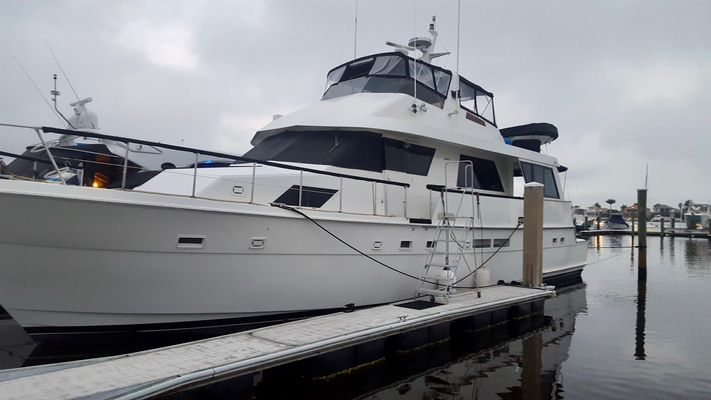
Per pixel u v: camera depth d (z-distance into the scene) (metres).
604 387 5.23
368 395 4.89
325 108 7.82
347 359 5.09
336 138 7.38
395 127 7.33
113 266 4.84
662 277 14.50
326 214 6.08
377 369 5.38
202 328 5.55
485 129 9.67
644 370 5.81
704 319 8.64
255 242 5.49
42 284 4.73
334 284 6.29
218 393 4.10
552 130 11.70
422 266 7.38
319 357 4.85
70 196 4.45
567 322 8.39
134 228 4.77
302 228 5.86
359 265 6.52
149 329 5.29
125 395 3.40
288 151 7.33
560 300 10.46
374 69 8.58
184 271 5.15
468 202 8.23
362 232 6.46
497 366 5.93
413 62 8.50
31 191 4.38
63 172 5.96
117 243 4.76
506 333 7.54
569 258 12.02
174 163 6.66
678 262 19.55
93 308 4.95
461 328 6.97
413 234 7.16
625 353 6.52
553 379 5.48
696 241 35.97
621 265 18.36
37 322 4.89
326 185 6.68
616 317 8.79
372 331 5.23
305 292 6.04
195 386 3.81
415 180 7.91
